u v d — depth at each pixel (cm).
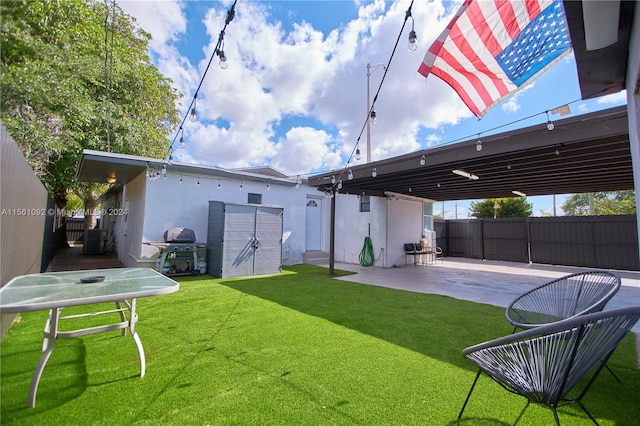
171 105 1262
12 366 246
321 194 1124
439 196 1061
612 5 180
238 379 232
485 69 277
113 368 246
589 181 723
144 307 433
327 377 237
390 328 354
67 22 468
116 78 845
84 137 762
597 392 220
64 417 184
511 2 224
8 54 300
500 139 441
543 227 1073
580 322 148
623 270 905
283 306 446
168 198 715
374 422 183
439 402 205
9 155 262
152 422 181
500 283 684
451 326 364
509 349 178
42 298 194
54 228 929
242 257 717
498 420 187
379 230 975
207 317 388
